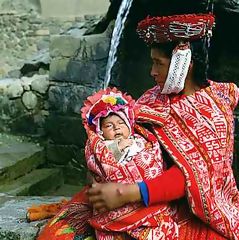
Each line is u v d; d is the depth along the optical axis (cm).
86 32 665
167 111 280
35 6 941
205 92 284
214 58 571
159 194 260
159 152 271
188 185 262
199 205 264
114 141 268
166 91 279
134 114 278
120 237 266
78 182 666
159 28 267
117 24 575
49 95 671
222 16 534
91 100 281
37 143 687
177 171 265
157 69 276
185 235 275
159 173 266
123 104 275
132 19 594
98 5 890
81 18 905
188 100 280
